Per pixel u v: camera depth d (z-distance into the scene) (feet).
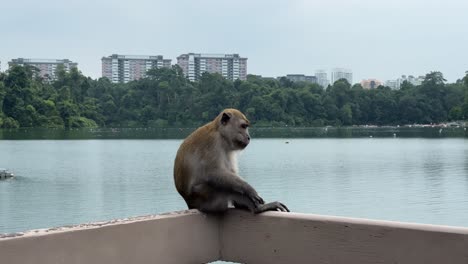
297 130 600.39
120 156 373.81
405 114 643.86
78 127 548.31
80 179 243.19
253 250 13.91
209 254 14.28
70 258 11.59
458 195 184.96
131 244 12.58
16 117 499.10
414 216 146.10
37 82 545.85
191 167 16.44
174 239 13.47
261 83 614.34
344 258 12.28
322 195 189.98
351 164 312.50
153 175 260.01
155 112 584.81
